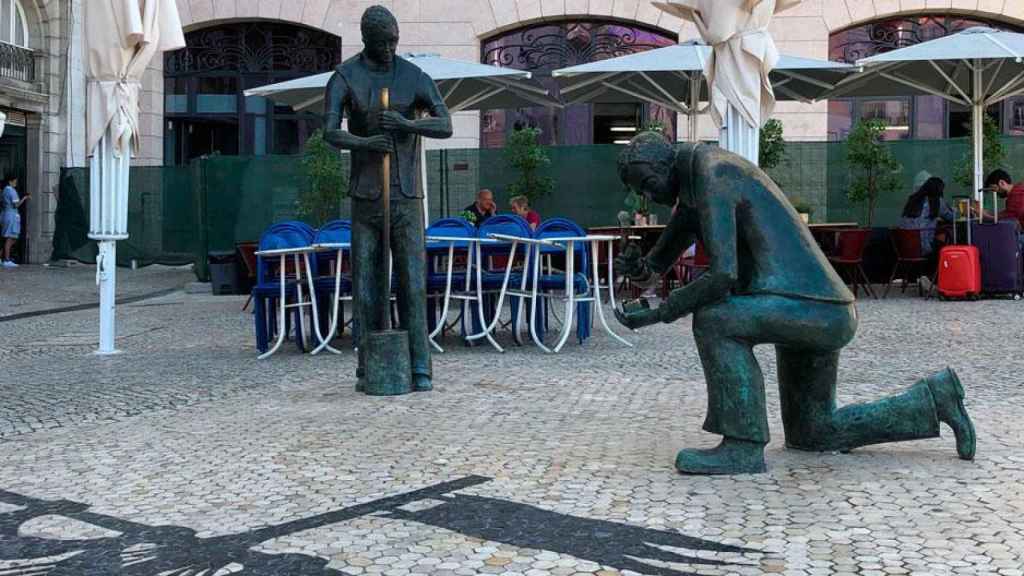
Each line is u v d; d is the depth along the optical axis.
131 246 24.11
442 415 6.62
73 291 19.02
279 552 3.92
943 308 13.38
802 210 16.58
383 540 4.03
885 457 5.18
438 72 13.89
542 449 5.54
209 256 18.67
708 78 10.41
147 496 4.79
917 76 16.94
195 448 5.79
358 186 7.56
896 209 19.53
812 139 24.66
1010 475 4.79
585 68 15.16
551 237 10.32
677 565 3.66
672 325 12.23
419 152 7.76
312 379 8.41
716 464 4.87
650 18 25.45
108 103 10.34
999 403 6.70
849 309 4.80
